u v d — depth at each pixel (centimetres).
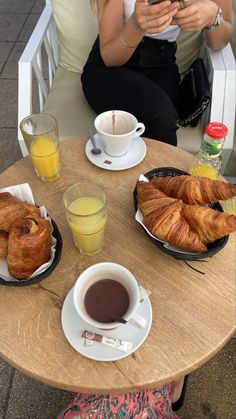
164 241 73
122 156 96
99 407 73
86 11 150
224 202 84
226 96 124
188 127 135
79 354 62
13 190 78
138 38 120
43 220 70
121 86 125
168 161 96
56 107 143
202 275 73
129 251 77
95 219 69
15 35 280
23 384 112
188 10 108
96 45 144
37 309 68
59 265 75
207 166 88
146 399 80
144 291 69
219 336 65
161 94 122
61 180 92
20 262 67
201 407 109
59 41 162
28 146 90
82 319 61
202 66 134
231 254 77
